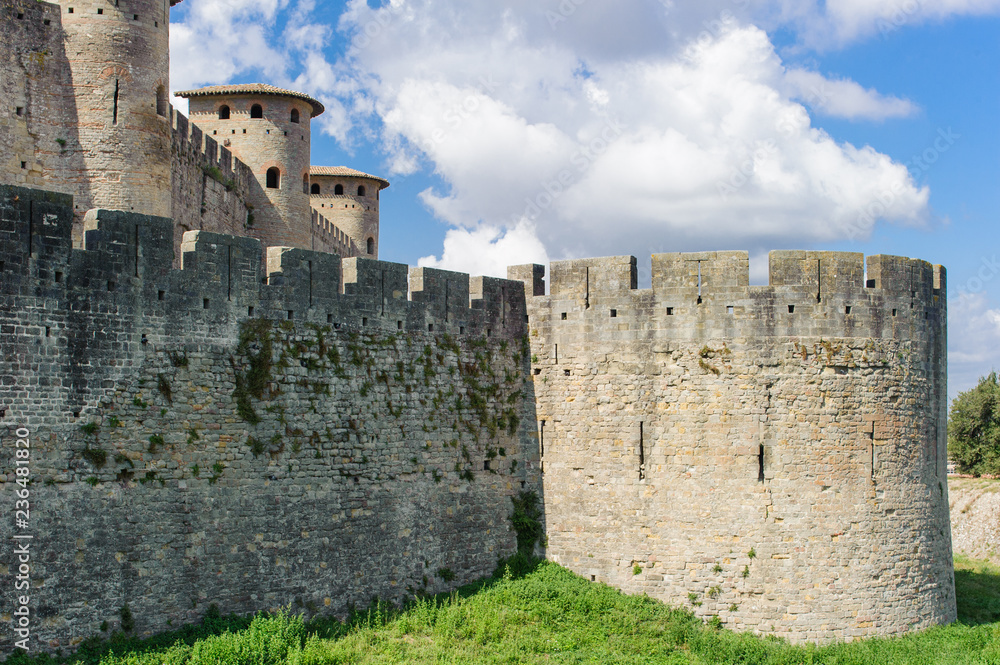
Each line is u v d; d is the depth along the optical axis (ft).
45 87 114.52
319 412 97.91
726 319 110.01
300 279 97.86
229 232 170.40
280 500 93.81
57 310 79.56
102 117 116.78
